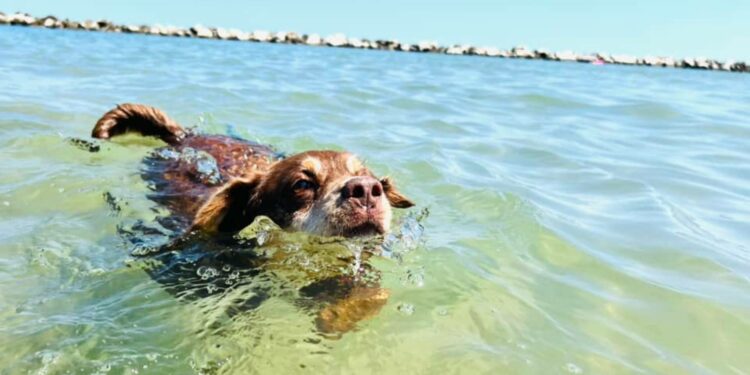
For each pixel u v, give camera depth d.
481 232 0.44
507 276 0.37
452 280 0.36
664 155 0.71
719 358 0.29
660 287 0.36
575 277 0.38
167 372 0.27
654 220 0.47
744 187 0.58
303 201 0.42
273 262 0.39
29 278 0.35
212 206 0.41
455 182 0.56
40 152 0.58
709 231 0.46
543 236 0.43
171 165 0.56
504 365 0.28
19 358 0.27
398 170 0.59
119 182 0.52
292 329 0.31
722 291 0.36
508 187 0.55
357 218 0.39
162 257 0.39
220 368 0.28
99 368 0.27
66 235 0.41
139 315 0.32
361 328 0.32
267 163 0.55
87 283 0.35
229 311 0.33
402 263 0.39
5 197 0.46
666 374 0.28
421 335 0.31
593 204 0.52
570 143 0.77
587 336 0.31
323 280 0.37
